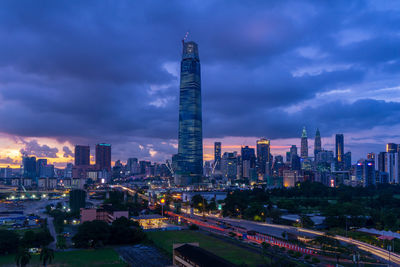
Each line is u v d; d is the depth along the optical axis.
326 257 183.38
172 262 182.88
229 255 190.50
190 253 153.12
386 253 189.62
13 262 185.75
